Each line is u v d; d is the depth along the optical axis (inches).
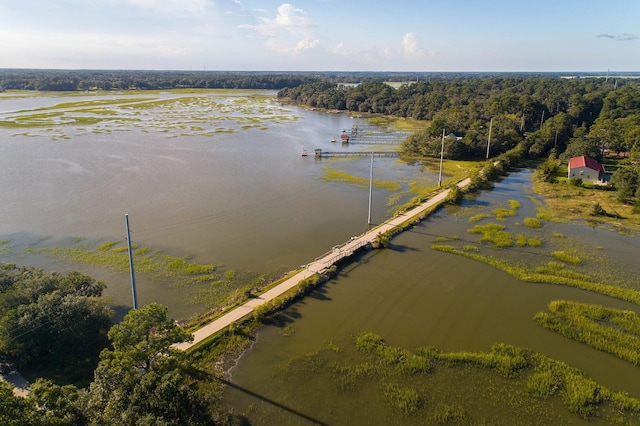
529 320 1267.2
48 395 727.1
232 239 1779.0
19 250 1636.3
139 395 775.1
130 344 879.7
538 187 2714.1
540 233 1940.2
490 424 895.1
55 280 1206.9
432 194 2461.9
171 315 1245.1
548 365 1067.3
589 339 1168.8
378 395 968.3
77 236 1769.2
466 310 1312.7
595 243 1834.4
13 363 1003.3
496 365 1064.2
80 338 1046.4
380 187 2635.3
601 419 912.3
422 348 1122.7
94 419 720.3
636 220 2107.5
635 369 1069.1
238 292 1365.7
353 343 1146.7
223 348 1107.9
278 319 1241.4
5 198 2207.2
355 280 1477.6
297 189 2534.5
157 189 2434.8
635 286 1473.9
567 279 1503.4
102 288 1269.7
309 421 892.0
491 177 2938.0
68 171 2751.0
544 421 904.9
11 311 1022.4
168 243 1723.7
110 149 3464.6
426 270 1560.0
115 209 2090.3
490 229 1958.7
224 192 2422.5
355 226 1962.4
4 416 618.2
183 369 981.2
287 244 1744.6
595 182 2721.5
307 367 1051.9
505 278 1515.7
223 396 951.6
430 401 953.5
